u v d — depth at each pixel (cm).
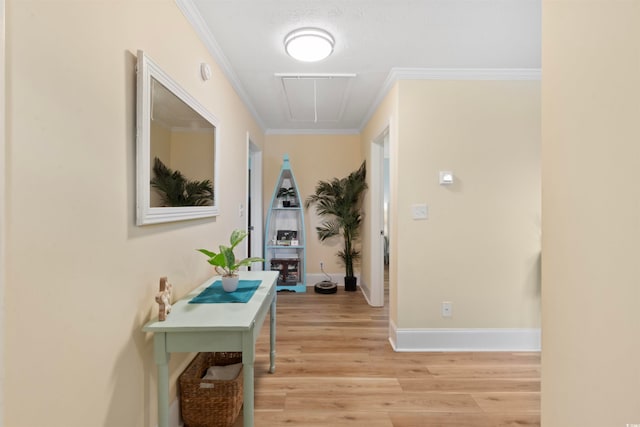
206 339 131
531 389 210
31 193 79
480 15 187
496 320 268
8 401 74
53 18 86
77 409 95
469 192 265
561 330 95
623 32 73
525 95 264
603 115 79
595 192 82
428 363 244
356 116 396
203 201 196
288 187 475
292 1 173
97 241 103
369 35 208
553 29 97
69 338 92
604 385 79
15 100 75
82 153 97
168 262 154
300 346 272
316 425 174
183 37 172
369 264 394
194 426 167
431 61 245
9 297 74
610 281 77
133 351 125
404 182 263
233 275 178
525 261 268
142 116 125
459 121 263
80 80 96
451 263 266
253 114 371
